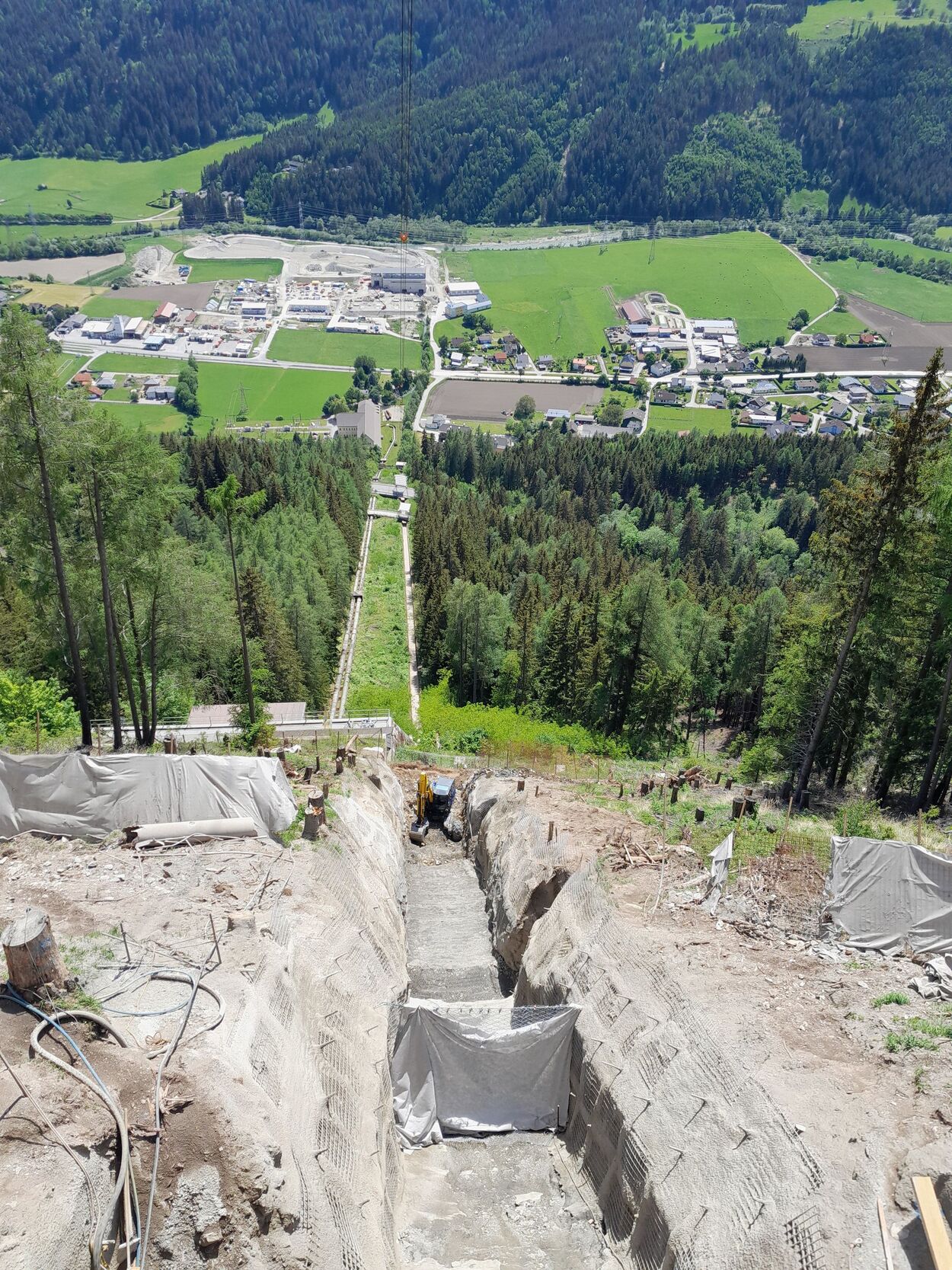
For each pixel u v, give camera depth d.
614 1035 16.17
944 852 21.64
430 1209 15.19
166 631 32.62
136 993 13.88
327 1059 14.77
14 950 12.97
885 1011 15.02
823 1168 12.03
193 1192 11.06
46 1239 9.75
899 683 29.80
